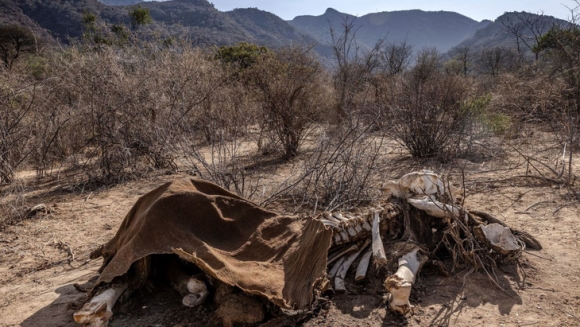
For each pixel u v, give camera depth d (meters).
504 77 14.05
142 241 3.57
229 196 4.17
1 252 5.07
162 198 3.72
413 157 9.15
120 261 3.53
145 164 8.78
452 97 10.44
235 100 11.00
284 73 10.19
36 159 9.01
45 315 3.71
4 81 8.46
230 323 3.34
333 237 4.08
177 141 8.64
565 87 10.30
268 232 4.00
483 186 6.96
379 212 4.28
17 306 3.89
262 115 10.23
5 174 7.79
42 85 8.70
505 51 26.77
